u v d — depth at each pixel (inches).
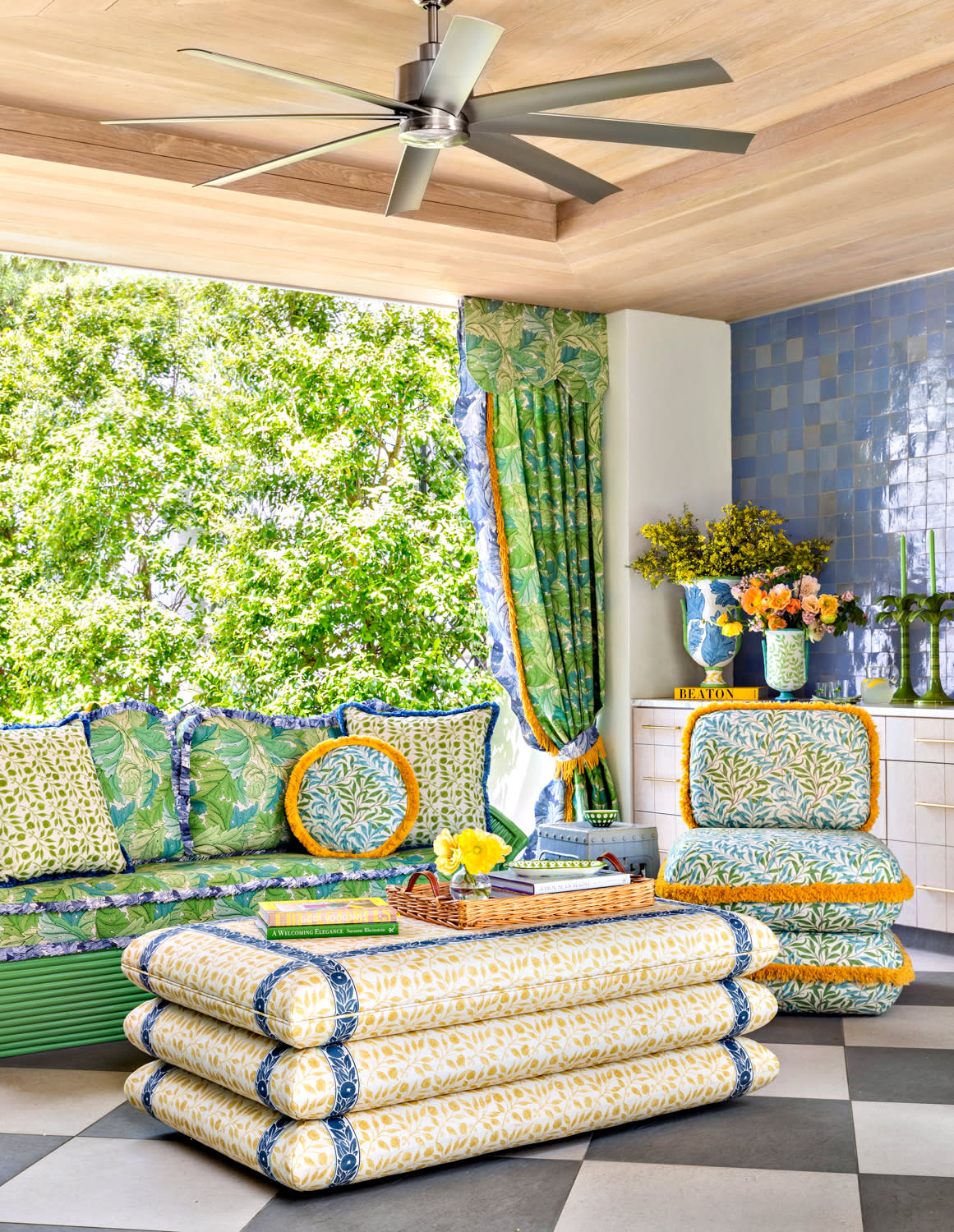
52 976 134.4
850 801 157.2
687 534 215.2
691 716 166.1
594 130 121.0
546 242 187.5
